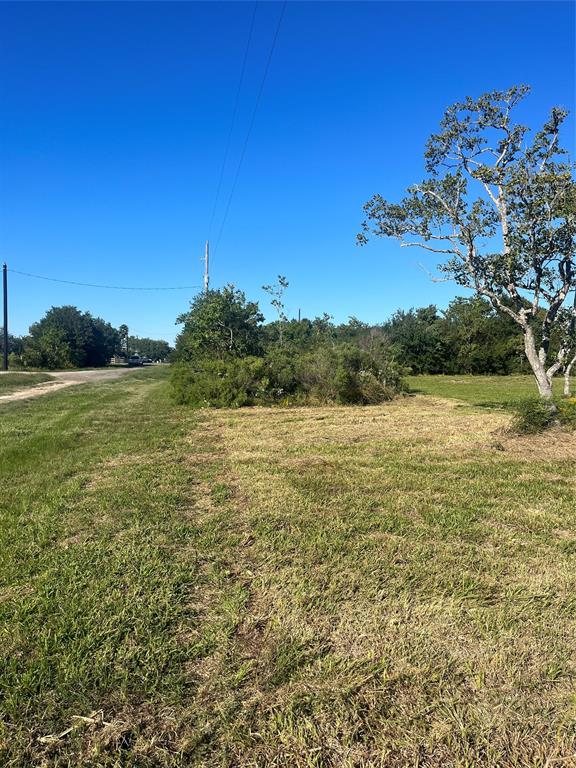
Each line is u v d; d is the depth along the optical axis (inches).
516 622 129.0
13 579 151.3
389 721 96.4
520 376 1892.2
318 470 293.9
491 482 268.5
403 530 194.2
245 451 356.5
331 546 176.1
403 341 2009.1
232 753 89.4
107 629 123.6
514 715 97.9
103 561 163.3
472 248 539.5
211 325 989.2
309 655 115.6
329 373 734.5
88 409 643.5
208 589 147.4
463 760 87.8
